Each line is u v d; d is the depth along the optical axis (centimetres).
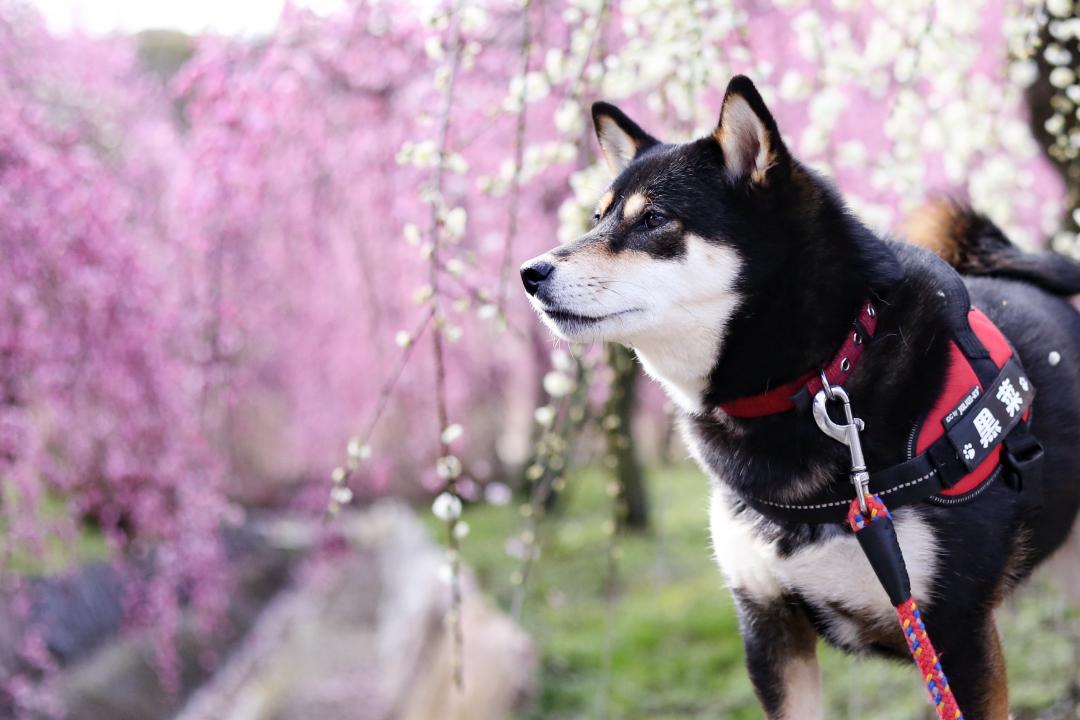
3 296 470
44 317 500
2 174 474
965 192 370
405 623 711
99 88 694
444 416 274
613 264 240
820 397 220
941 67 336
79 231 506
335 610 830
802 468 224
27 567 595
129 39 734
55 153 505
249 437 848
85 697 557
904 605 205
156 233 618
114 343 535
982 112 358
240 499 884
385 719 589
